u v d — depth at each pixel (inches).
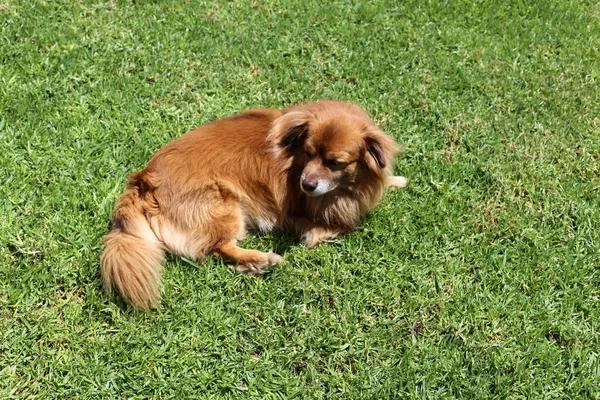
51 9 82.9
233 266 65.6
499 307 63.7
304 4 87.4
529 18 89.7
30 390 58.8
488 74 81.4
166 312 62.7
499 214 69.5
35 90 74.9
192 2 85.9
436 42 84.7
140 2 85.1
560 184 71.6
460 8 89.1
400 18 87.6
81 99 75.0
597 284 65.4
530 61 83.5
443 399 59.7
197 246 65.3
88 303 62.5
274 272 65.1
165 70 78.6
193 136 66.1
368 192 67.2
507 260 66.7
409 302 63.7
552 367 60.9
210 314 62.6
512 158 73.6
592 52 85.1
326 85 79.1
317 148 63.9
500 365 61.0
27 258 64.1
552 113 77.6
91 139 72.4
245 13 85.8
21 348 60.2
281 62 80.7
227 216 65.4
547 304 64.0
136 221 63.9
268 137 65.3
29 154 70.2
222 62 80.1
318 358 61.4
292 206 67.9
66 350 60.7
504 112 78.0
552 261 66.4
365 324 63.0
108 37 80.8
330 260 66.2
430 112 77.1
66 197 67.8
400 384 60.1
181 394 59.3
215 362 60.9
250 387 59.7
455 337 62.4
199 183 64.6
